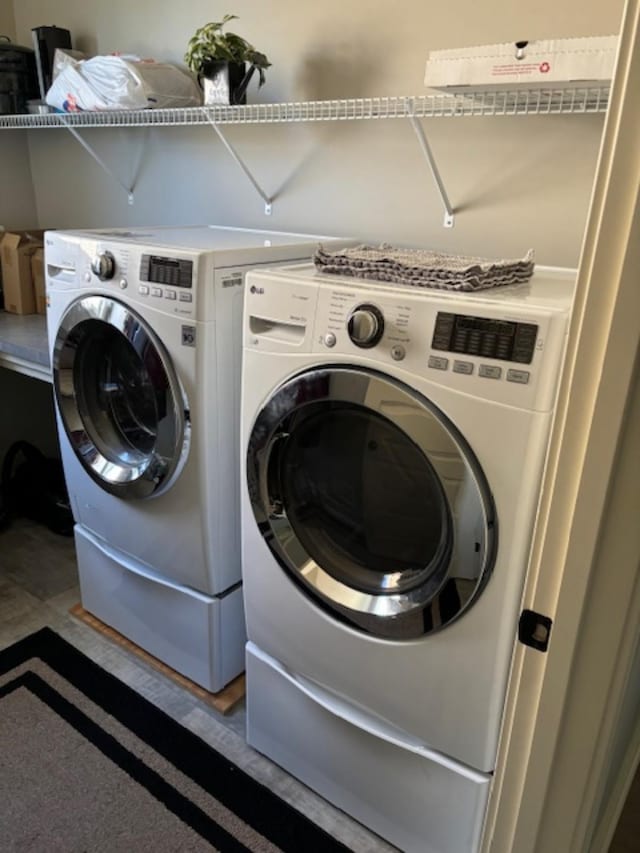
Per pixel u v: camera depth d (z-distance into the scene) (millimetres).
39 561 2480
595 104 1357
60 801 1513
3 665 1922
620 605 688
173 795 1537
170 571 1745
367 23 1783
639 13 531
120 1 2299
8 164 2766
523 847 867
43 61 2355
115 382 1855
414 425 1102
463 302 1040
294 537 1386
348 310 1160
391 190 1887
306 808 1523
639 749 1503
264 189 2152
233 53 1850
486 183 1712
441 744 1264
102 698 1811
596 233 596
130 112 2037
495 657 1134
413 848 1401
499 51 1319
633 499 644
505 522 1055
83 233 1787
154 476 1609
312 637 1395
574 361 640
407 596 1217
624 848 1463
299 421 1292
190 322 1451
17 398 2824
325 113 1704
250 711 1631
